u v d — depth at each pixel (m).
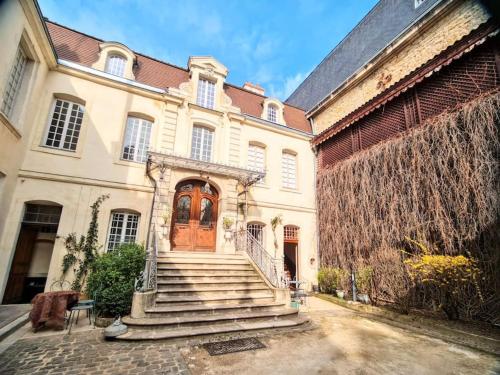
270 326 5.74
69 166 8.12
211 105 11.26
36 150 7.77
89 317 5.79
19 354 4.10
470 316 6.18
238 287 7.39
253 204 11.29
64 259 7.48
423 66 8.03
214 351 4.43
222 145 10.94
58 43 9.02
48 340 4.71
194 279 7.30
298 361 4.13
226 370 3.77
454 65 7.53
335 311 7.92
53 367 3.71
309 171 13.10
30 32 6.69
